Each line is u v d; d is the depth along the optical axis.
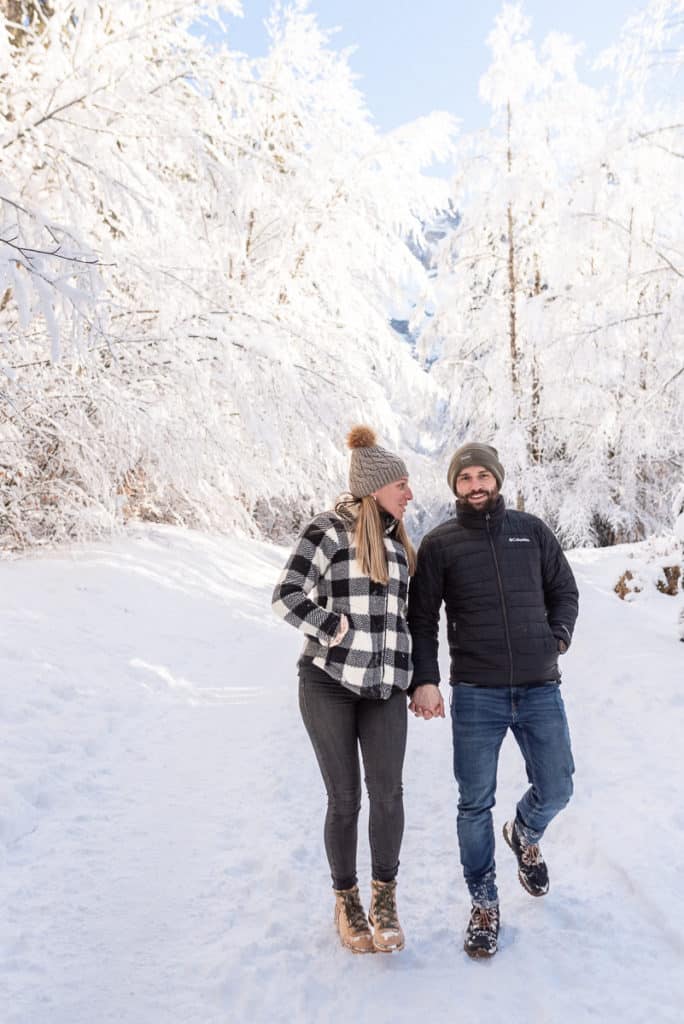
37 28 8.22
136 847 3.14
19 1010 2.10
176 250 8.41
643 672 5.08
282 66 11.82
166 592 7.64
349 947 2.46
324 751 2.54
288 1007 2.18
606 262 14.30
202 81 8.51
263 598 9.03
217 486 10.40
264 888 2.87
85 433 7.95
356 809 2.54
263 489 10.02
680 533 6.81
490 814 2.56
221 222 8.91
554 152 17.73
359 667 2.48
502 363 18.19
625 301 12.61
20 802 3.30
